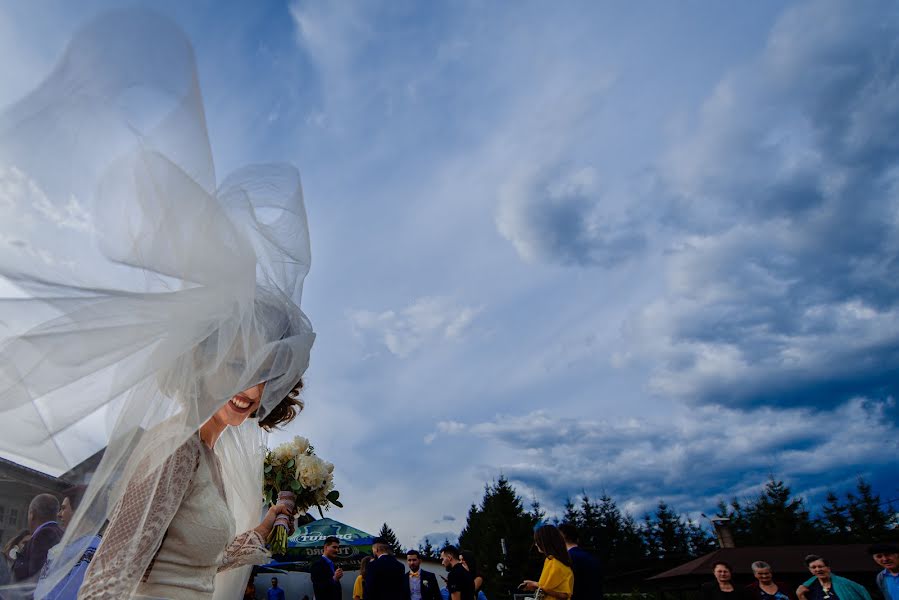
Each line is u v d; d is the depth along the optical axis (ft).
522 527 133.39
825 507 128.67
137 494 3.64
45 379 3.14
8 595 2.92
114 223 3.52
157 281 3.74
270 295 4.65
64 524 3.12
